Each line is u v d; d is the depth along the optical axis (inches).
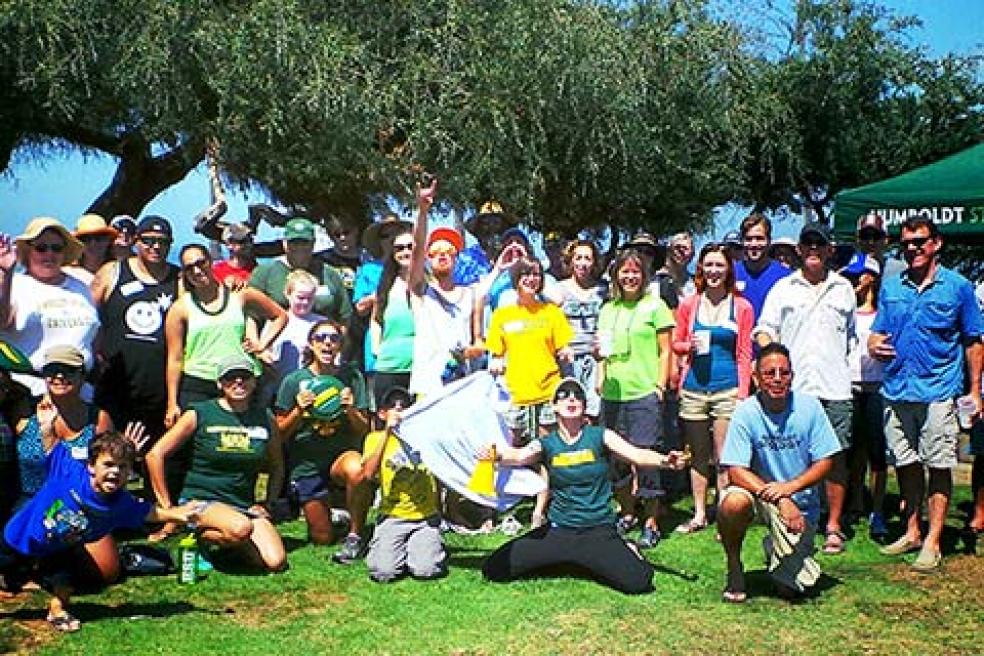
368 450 268.1
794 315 291.1
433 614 227.9
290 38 468.1
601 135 523.8
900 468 284.7
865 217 330.0
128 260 300.0
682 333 306.8
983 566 269.3
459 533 301.7
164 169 660.7
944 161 349.1
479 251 350.3
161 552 263.4
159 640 210.5
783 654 206.1
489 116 505.7
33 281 260.4
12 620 220.2
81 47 472.1
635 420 297.7
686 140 596.7
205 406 266.7
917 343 271.1
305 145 498.9
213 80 475.8
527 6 506.3
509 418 284.8
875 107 834.8
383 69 508.7
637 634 215.5
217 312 291.9
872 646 211.0
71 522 211.2
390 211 561.0
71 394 239.9
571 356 294.4
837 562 274.5
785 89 807.7
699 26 576.1
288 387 288.2
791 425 238.2
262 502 312.8
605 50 510.3
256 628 218.8
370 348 316.2
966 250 733.3
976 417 272.8
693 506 339.3
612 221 673.0
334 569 263.7
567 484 251.6
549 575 258.2
